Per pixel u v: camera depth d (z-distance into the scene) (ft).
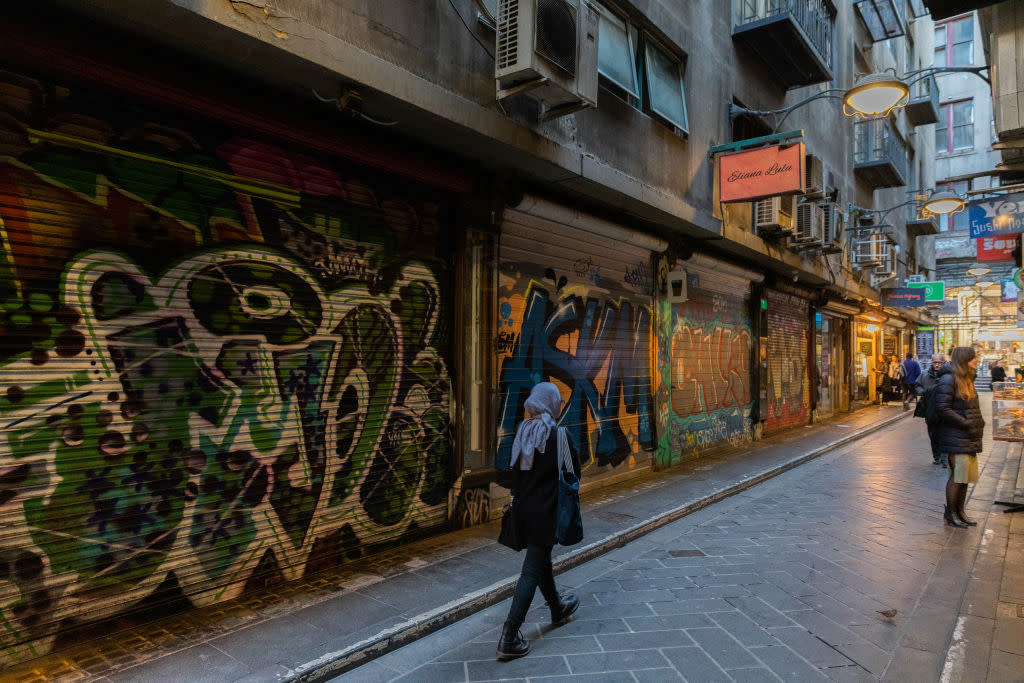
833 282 47.26
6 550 9.96
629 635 12.08
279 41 11.32
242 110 12.72
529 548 11.67
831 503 23.24
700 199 28.25
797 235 35.68
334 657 10.62
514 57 15.23
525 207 20.40
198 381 12.51
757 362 39.96
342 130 14.78
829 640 11.81
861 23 54.19
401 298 17.01
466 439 18.92
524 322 21.12
